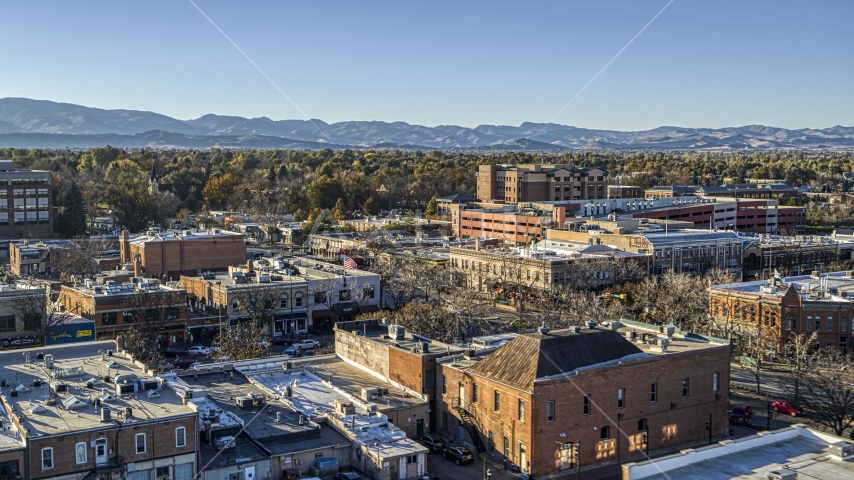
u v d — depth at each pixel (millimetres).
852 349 127062
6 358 89625
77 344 93750
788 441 68062
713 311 141875
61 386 77000
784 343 129125
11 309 124625
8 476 64250
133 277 160875
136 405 74500
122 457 68250
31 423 68750
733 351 135000
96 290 138250
